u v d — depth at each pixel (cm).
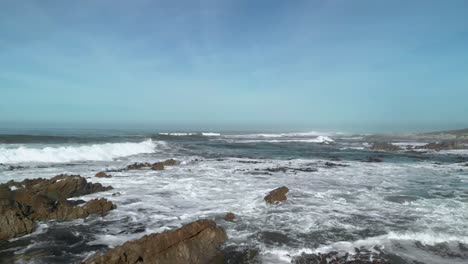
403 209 1255
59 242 859
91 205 1107
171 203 1270
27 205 1040
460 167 2614
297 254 821
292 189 1583
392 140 6469
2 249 804
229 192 1490
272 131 9675
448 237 948
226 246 856
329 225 1045
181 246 760
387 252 842
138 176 1816
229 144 4331
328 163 2673
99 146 2591
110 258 648
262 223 1052
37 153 2130
